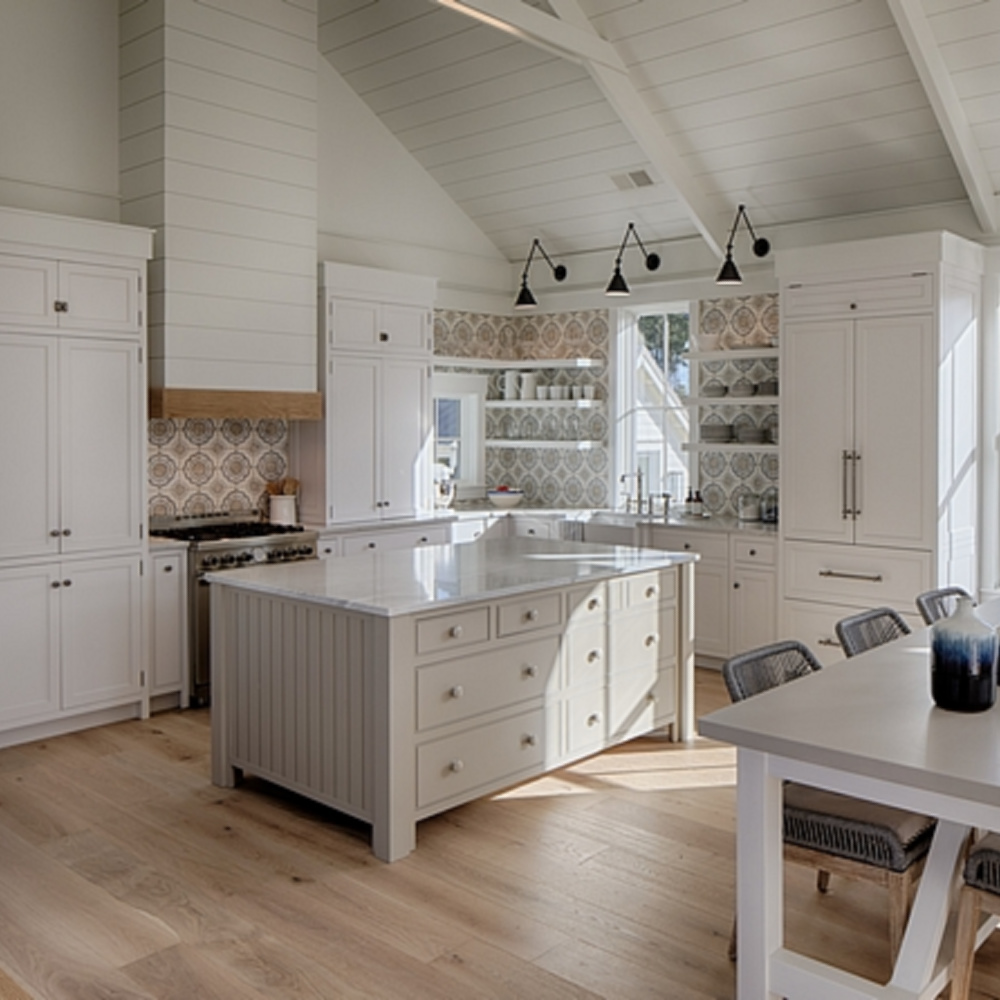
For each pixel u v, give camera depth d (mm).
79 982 2773
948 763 2059
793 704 2521
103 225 4875
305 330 5938
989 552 5672
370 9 5965
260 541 5598
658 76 5531
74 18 5328
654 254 6992
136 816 3926
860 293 5414
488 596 3781
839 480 5547
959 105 4969
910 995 2312
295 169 5844
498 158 6762
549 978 2787
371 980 2779
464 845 3662
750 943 2404
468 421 7832
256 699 4051
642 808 4020
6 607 4652
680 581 4832
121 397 5020
